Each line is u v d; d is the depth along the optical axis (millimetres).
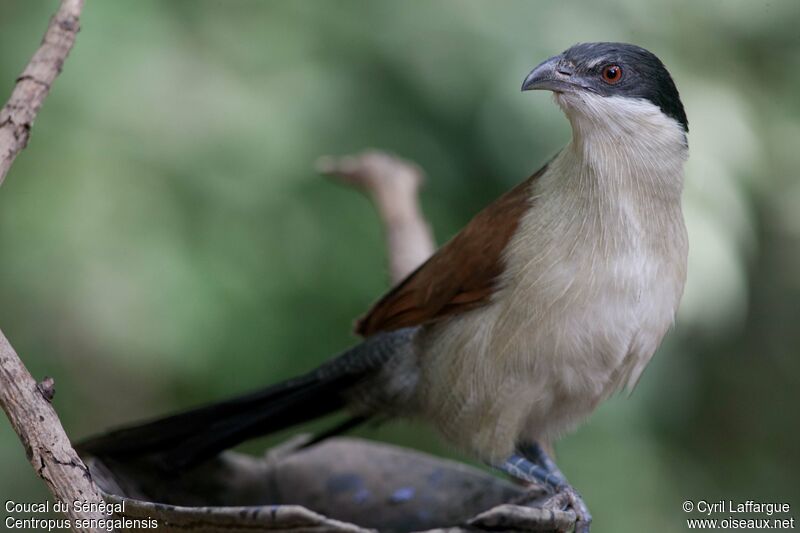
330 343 10953
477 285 6285
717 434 14836
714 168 10797
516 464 6551
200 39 10531
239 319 10258
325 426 12570
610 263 5895
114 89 9891
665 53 11180
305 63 10648
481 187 11484
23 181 9672
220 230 10211
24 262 9711
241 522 4262
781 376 15250
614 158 5941
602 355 6043
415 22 10883
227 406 6520
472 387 6402
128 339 9797
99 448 6023
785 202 12836
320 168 9312
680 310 10414
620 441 11516
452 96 10930
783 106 12258
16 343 10625
